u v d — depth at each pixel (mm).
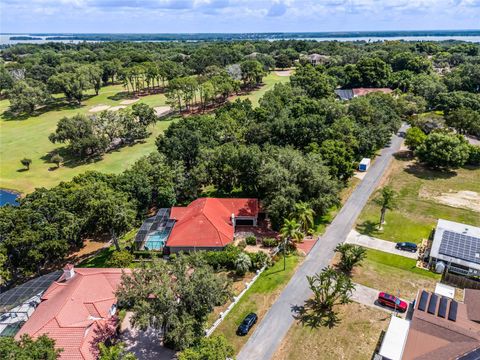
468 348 36156
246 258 52188
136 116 119938
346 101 119438
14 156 109750
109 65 195625
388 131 97812
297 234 55625
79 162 103750
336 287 44188
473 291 45750
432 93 131625
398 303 45219
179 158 81625
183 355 33781
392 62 185250
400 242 59312
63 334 39000
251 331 42875
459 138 89438
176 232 59438
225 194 77250
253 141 91438
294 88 130500
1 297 46625
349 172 76000
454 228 59750
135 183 68750
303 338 41812
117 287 42969
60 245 53875
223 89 143875
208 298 38781
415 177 83375
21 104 147125
